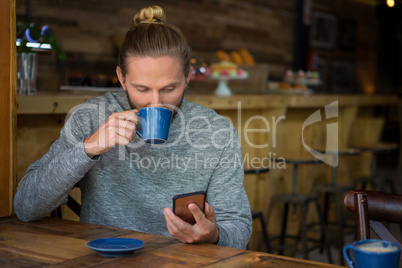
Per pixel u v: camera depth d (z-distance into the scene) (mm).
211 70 4383
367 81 9555
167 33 1362
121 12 4988
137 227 1521
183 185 1521
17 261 1029
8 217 1454
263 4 7016
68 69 4480
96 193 1520
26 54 2445
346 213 4527
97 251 1101
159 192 1516
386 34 9680
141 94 1377
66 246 1141
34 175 1395
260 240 3486
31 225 1350
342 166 4688
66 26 4461
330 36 8414
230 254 1086
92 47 4711
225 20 6406
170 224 1156
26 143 2242
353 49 9023
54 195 1344
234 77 4305
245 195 1533
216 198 1498
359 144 4801
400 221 1212
